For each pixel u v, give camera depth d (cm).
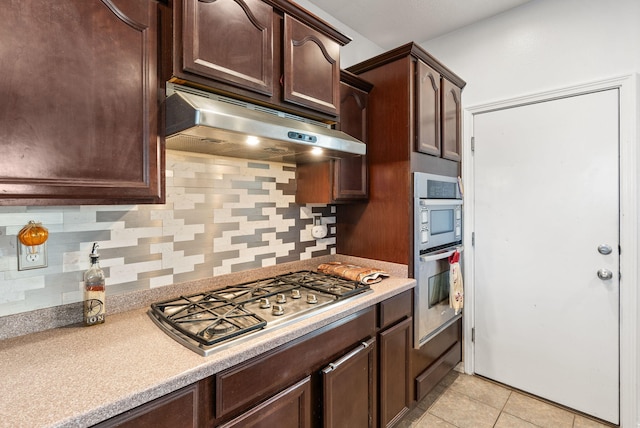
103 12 94
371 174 206
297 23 145
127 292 132
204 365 88
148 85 104
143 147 103
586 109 194
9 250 106
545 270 211
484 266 236
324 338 128
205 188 157
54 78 85
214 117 101
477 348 242
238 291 152
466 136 241
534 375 217
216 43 116
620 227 185
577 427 187
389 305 166
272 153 158
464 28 240
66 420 66
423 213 194
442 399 214
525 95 213
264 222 184
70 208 118
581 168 196
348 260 221
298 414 117
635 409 181
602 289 191
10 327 105
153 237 139
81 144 90
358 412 146
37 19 82
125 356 92
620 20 182
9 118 79
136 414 77
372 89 204
